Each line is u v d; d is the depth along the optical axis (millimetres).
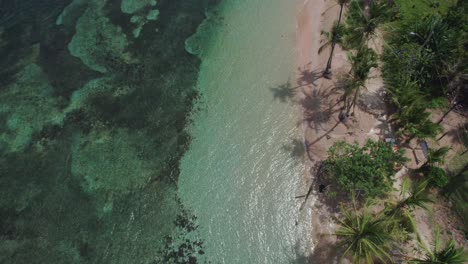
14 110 30094
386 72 29719
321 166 25438
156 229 24156
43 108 30219
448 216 23062
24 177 26422
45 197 25484
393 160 23500
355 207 22266
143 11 37969
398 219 20719
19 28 35781
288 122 28750
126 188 25938
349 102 28750
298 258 22656
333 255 22344
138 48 34625
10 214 24734
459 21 31547
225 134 28469
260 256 22938
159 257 23109
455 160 25328
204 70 32781
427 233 22344
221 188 25750
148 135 28656
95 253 23250
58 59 33500
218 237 23766
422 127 24969
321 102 29531
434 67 28500
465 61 27047
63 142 28328
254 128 28641
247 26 36312
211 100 30562
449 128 27016
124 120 29547
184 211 24859
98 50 34344
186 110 30078
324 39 32281
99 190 25844
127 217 24672
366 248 18672
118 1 38875
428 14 34000
